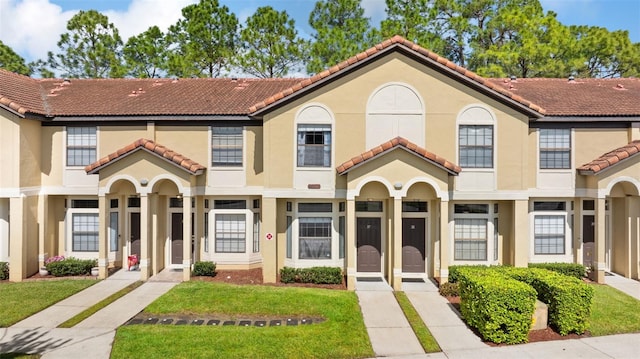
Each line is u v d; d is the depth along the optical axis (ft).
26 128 56.13
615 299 47.34
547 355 33.73
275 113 54.13
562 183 57.77
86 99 62.75
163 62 109.19
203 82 71.51
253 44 103.76
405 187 50.57
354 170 50.85
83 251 60.95
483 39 106.32
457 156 54.19
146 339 35.86
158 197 58.08
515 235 54.39
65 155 59.26
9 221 56.03
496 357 33.45
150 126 58.34
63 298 47.06
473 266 53.93
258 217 60.95
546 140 58.03
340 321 40.50
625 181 54.34
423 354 34.22
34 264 57.62
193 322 40.50
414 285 52.65
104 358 32.78
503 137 54.34
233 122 58.65
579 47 97.40
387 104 54.24
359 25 99.96
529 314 36.24
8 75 65.16
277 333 37.42
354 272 50.90
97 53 112.16
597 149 57.88
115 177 54.75
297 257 56.29
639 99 60.75
